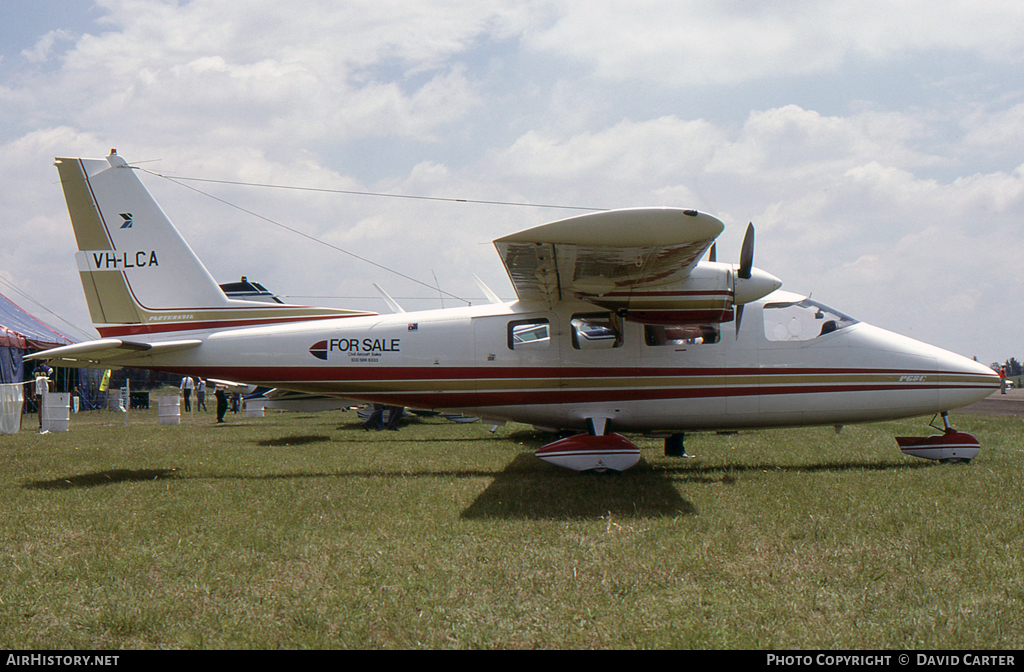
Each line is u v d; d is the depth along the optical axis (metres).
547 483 7.62
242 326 9.42
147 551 4.95
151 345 8.98
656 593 4.02
